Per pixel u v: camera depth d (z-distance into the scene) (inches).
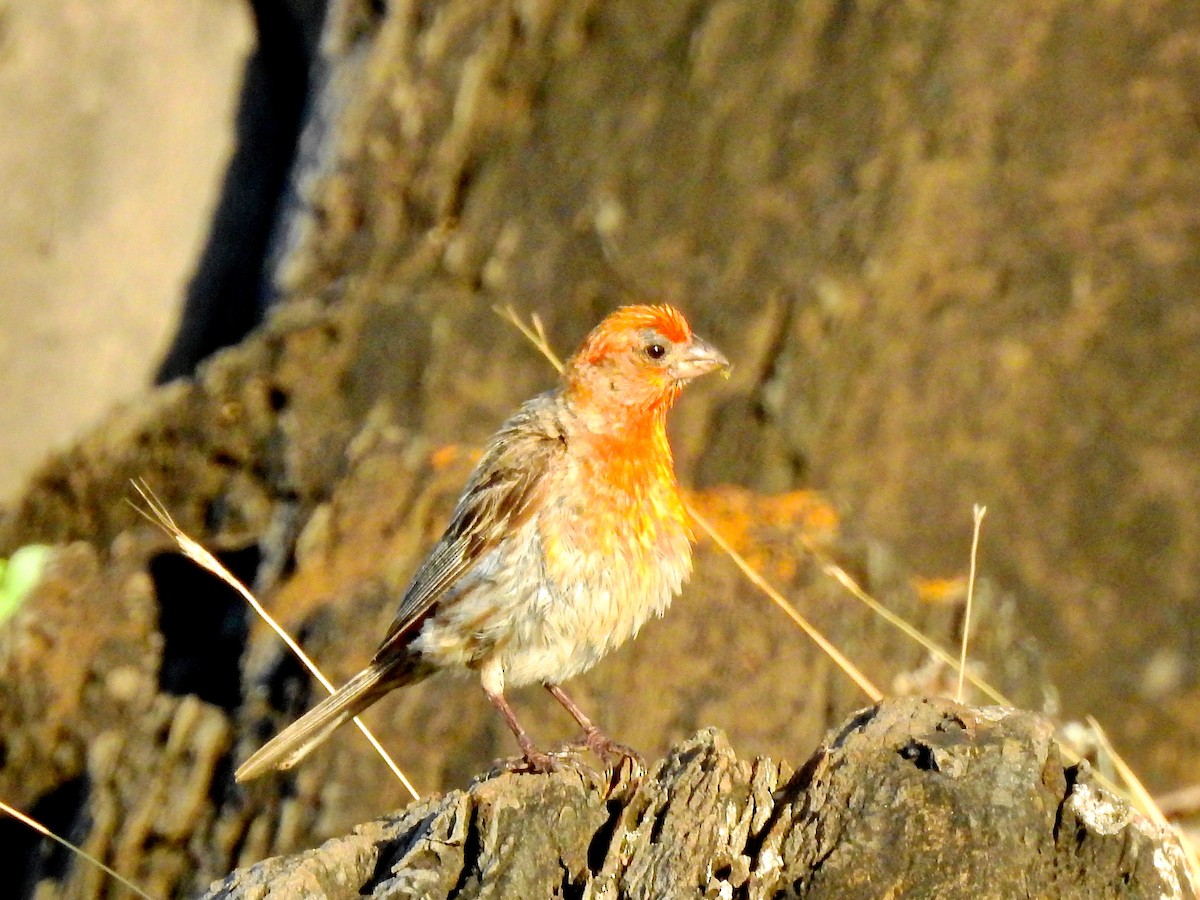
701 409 531.2
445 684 400.5
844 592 431.2
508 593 317.4
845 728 251.4
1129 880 232.7
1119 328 550.0
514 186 548.1
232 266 579.2
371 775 389.4
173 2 581.0
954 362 543.5
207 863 392.2
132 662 438.0
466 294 537.3
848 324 535.8
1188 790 493.4
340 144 549.0
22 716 432.1
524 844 238.8
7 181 567.5
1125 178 554.3
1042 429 546.9
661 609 327.3
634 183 545.3
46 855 417.1
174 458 497.0
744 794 245.8
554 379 522.6
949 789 236.4
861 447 535.5
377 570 427.8
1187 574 546.0
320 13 576.4
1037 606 542.6
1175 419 549.0
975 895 232.2
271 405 499.8
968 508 542.6
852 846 235.5
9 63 570.6
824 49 550.0
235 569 461.1
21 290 564.7
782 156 546.9
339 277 547.2
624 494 320.2
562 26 551.8
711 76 550.6
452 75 548.7
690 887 236.4
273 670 411.8
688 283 538.6
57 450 520.4
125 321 571.5
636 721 398.3
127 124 575.2
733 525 458.0
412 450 463.5
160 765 410.9
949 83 548.7
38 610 450.3
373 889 238.2
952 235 546.9
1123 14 555.5
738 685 405.7
